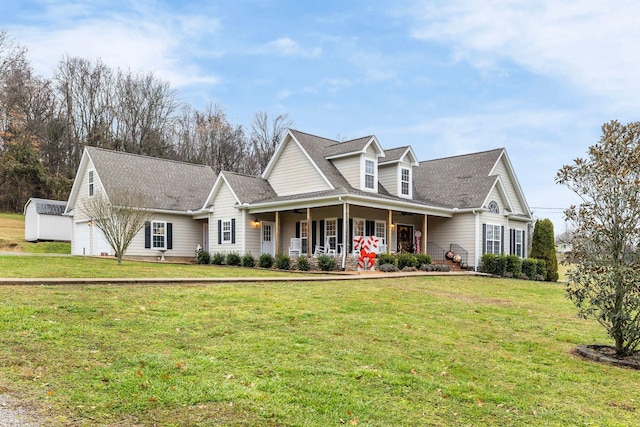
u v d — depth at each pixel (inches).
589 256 305.4
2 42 1754.4
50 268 539.2
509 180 1069.8
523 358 284.8
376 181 891.4
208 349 247.0
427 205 863.1
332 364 238.8
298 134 933.8
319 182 861.8
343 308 375.6
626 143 299.1
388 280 589.9
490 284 647.1
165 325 284.4
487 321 379.6
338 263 754.8
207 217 989.2
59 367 206.4
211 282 466.6
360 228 882.8
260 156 2161.7
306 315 339.3
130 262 792.9
